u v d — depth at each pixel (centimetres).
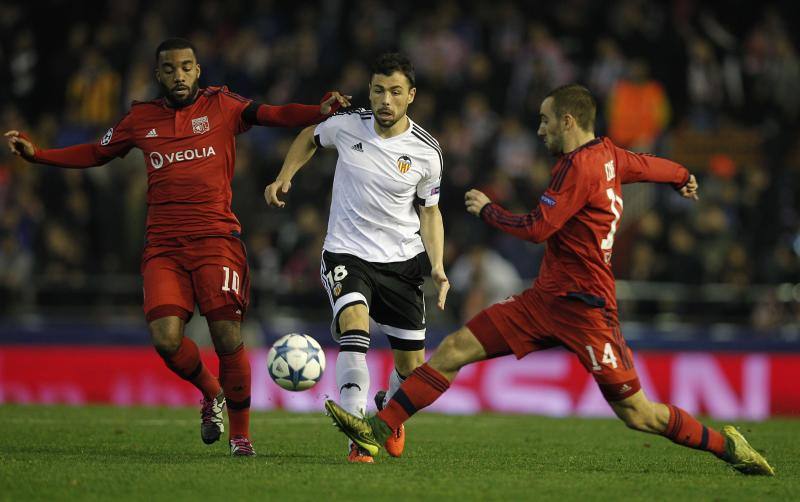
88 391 4953
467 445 2972
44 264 5834
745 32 7069
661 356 4838
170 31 7212
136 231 5831
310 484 2116
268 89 6631
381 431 2348
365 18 7050
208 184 2531
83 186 6106
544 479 2269
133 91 6556
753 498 2066
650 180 2344
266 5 7294
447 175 5922
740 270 5425
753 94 6656
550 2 7012
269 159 6122
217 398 2623
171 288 2486
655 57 6606
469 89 6481
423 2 7381
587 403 4719
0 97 7131
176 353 2494
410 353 2691
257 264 5422
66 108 6788
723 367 4816
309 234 5506
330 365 4991
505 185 5738
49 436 2989
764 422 4044
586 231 2241
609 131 6200
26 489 2036
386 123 2531
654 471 2453
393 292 2619
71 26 7475
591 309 2250
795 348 5019
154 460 2455
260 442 2923
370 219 2589
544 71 6397
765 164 6150
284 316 5369
